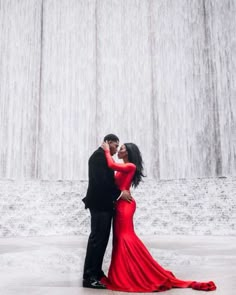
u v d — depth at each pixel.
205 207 7.55
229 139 8.22
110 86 8.98
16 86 8.81
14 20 8.96
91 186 2.66
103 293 2.38
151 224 7.41
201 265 3.61
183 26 8.86
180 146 8.54
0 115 8.67
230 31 8.50
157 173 8.55
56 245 5.20
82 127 8.85
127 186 2.79
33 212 7.58
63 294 2.36
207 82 8.55
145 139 8.75
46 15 9.08
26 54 8.93
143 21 9.05
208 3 8.74
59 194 8.01
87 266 2.61
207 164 8.30
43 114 8.83
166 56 8.88
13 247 4.95
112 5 9.12
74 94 8.95
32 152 8.66
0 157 8.55
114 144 2.82
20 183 8.27
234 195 7.59
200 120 8.50
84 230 7.31
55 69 8.98
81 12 9.12
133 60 8.98
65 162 8.70
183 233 7.05
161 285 2.43
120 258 2.61
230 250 4.65
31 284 2.73
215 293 2.35
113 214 2.69
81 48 9.06
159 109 8.78
